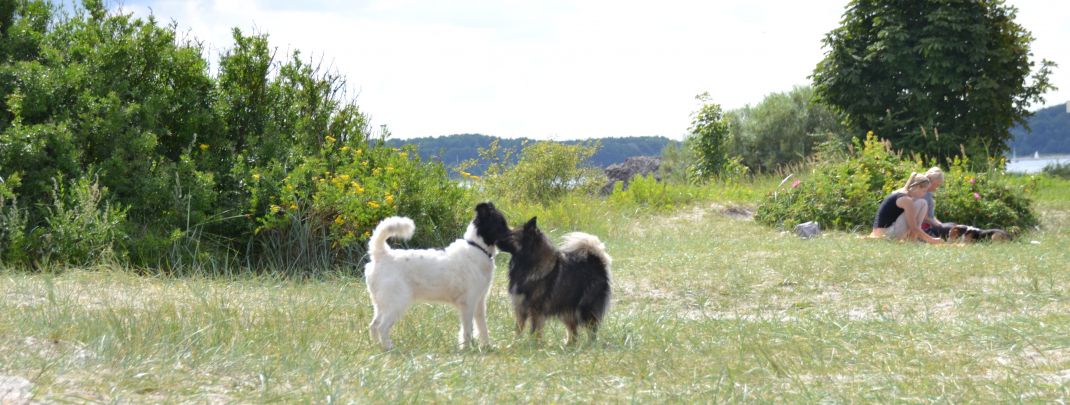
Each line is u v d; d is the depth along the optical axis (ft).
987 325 19.44
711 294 26.66
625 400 13.39
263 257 31.73
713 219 53.78
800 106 121.39
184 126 35.40
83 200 28.66
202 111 35.55
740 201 61.16
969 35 84.48
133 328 16.51
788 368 15.89
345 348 17.24
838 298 25.64
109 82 33.86
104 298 21.06
